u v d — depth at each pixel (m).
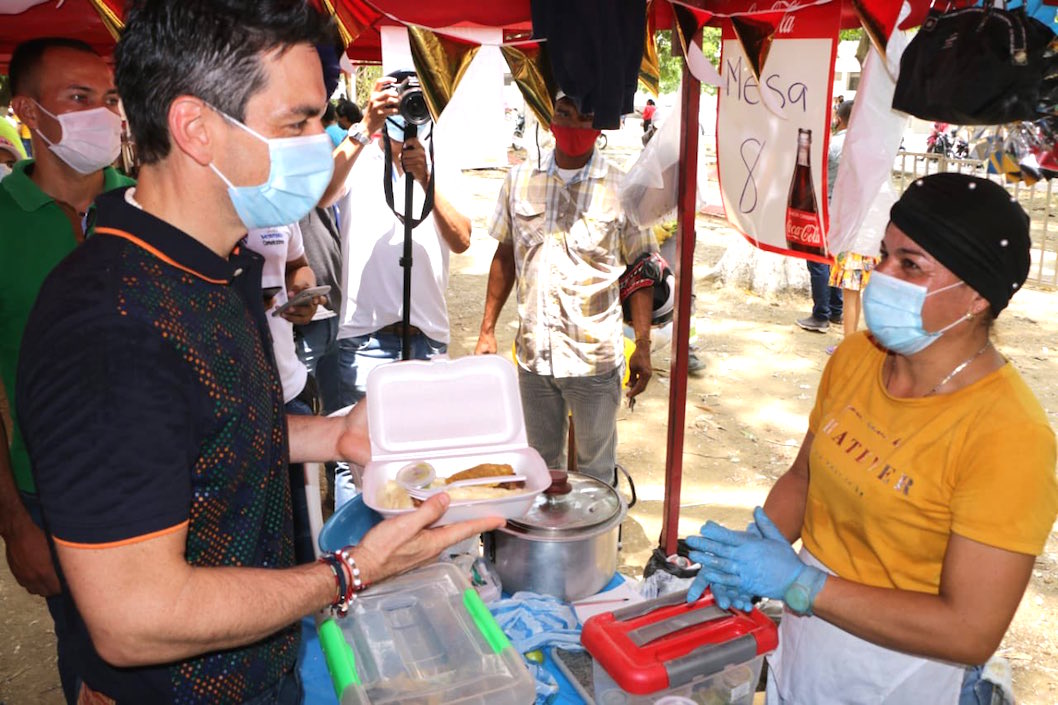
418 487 1.61
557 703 1.73
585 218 3.13
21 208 2.10
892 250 1.47
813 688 1.72
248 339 1.25
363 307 3.51
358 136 3.14
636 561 3.74
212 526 1.22
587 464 3.40
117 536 1.01
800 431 5.21
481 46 2.04
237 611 1.12
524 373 3.35
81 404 1.01
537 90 2.16
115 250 1.11
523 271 3.25
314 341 3.83
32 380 1.04
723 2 2.19
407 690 1.49
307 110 1.17
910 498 1.49
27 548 1.84
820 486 1.70
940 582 1.44
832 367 1.78
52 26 2.29
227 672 1.31
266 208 1.19
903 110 1.73
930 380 1.50
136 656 1.06
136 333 1.06
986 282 1.37
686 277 2.74
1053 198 11.98
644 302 3.34
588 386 3.25
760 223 2.42
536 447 3.46
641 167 2.83
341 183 3.24
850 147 2.08
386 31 2.22
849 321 6.31
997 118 1.62
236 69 1.09
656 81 2.47
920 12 1.84
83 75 2.06
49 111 2.05
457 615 1.72
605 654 1.58
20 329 2.11
